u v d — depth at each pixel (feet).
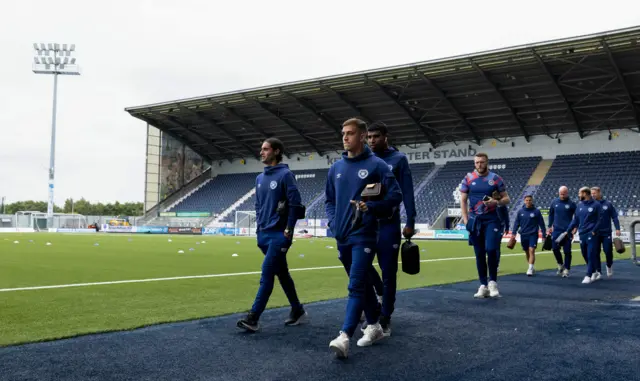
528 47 81.51
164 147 158.71
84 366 10.91
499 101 105.19
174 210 159.33
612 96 96.07
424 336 14.11
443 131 124.88
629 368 10.78
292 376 10.29
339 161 13.80
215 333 14.43
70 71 149.59
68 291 23.79
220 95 117.39
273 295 22.89
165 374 10.37
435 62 89.76
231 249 62.75
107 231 160.15
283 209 14.96
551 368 10.80
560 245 33.37
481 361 11.43
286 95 113.19
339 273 33.78
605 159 111.86
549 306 19.40
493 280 22.04
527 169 118.42
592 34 76.38
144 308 19.02
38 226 162.81
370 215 12.65
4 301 20.49
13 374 10.28
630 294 23.24
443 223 116.26
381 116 120.37
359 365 11.14
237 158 166.40
